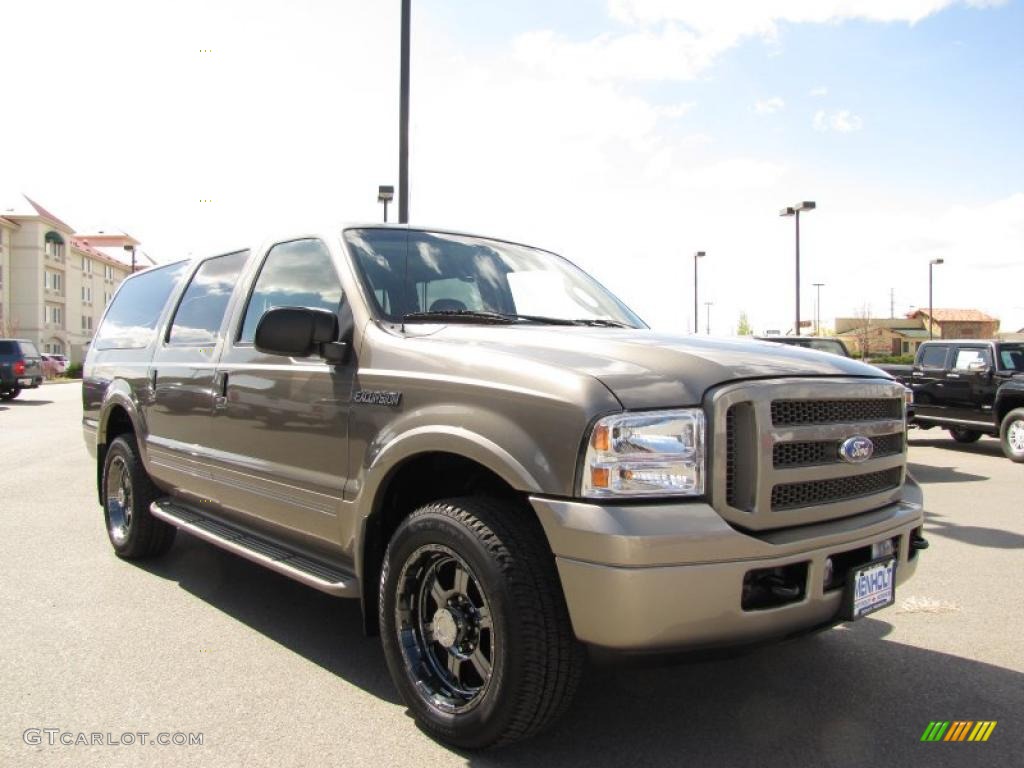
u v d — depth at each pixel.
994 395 13.04
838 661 3.79
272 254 4.28
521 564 2.64
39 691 3.36
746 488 2.63
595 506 2.49
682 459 2.54
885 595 3.01
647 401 2.57
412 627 3.04
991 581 5.25
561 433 2.58
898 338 87.31
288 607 4.51
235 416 4.12
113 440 5.72
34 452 11.95
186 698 3.31
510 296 4.05
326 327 3.37
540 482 2.59
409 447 2.97
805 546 2.66
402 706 3.26
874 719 3.17
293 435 3.68
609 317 4.27
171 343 5.03
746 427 2.64
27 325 71.56
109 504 5.68
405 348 3.21
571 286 4.45
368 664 3.70
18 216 71.56
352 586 3.31
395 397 3.13
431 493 3.35
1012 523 7.29
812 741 2.98
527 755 2.86
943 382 14.05
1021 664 3.77
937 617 4.46
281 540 4.02
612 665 2.55
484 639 2.84
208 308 4.76
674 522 2.45
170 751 2.86
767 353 3.00
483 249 4.28
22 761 2.77
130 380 5.41
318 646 3.91
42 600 4.60
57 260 75.50
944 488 9.60
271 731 3.02
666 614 2.43
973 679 3.58
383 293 3.58
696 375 2.66
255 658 3.75
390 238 3.97
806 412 2.82
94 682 3.46
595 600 2.46
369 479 3.13
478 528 2.73
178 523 4.59
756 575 2.64
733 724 3.12
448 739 2.88
